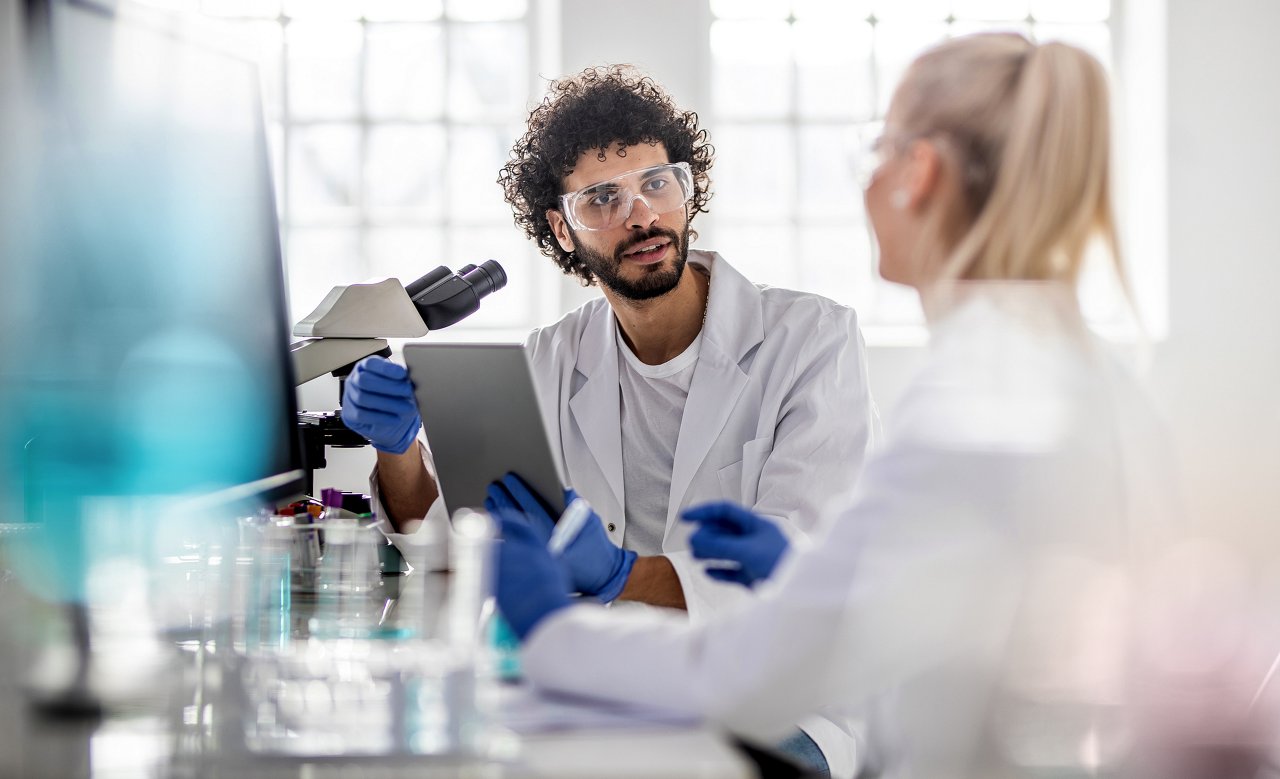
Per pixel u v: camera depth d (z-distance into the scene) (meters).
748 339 2.08
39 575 1.01
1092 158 1.02
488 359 1.46
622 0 4.06
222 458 1.30
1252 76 4.09
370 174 4.29
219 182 1.34
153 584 1.08
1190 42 4.09
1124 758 0.95
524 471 1.49
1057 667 0.94
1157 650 0.96
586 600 1.52
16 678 0.95
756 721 0.92
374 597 1.48
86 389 1.06
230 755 0.78
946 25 4.28
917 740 0.96
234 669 0.99
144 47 1.17
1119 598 0.95
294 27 4.25
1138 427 1.00
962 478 0.93
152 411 1.16
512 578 1.05
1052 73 1.03
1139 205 4.19
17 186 0.96
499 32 4.27
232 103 1.39
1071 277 1.02
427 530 1.29
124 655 1.02
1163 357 4.11
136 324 1.14
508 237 4.30
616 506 2.08
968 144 1.04
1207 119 4.11
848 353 2.08
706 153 2.40
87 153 1.06
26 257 0.98
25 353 0.98
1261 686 0.96
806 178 4.30
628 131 2.12
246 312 1.40
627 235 1.98
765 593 0.96
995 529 0.92
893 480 0.94
